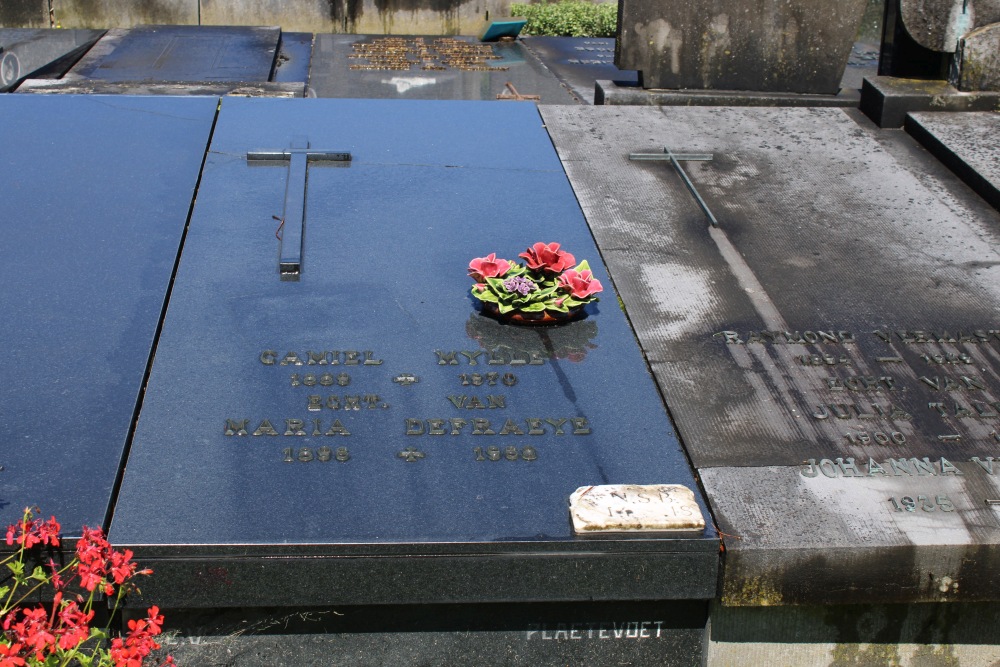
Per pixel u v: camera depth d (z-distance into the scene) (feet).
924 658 12.75
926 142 22.12
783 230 18.48
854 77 29.09
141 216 17.48
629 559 11.52
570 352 14.73
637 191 19.63
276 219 17.72
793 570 11.65
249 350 14.28
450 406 13.46
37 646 9.30
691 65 24.90
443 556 11.31
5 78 30.14
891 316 15.94
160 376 13.64
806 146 22.11
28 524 10.44
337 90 29.55
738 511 12.00
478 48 36.76
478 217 18.24
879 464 12.87
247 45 33.73
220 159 19.76
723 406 13.80
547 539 11.37
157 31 35.37
